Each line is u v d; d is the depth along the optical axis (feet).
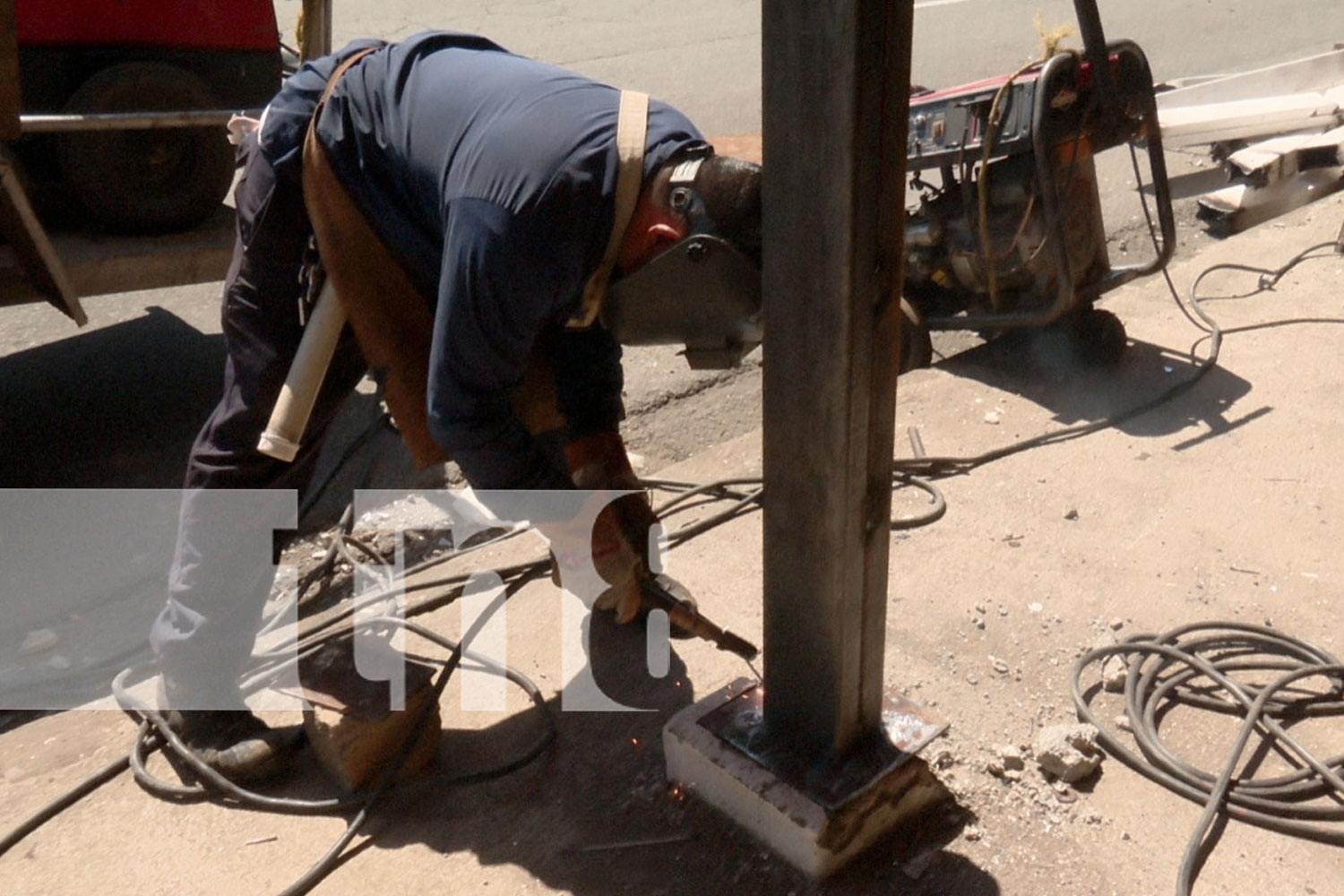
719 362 7.08
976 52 31.71
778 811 7.07
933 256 13.55
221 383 14.80
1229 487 11.23
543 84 6.56
